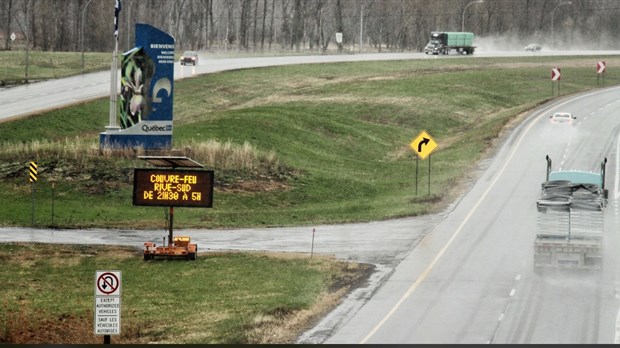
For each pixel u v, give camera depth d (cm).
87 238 10550
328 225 11481
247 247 10156
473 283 8212
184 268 9038
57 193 12694
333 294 7869
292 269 8906
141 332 6706
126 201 12588
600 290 7894
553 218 8350
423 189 13700
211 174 9656
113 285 5231
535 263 8350
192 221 11681
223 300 7706
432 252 9631
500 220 11338
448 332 6588
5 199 12431
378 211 12188
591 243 8275
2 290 8106
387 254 9600
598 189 8975
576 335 6481
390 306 7425
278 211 12344
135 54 13888
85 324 6975
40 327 6856
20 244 10006
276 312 7144
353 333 6575
